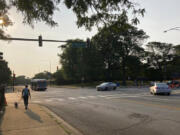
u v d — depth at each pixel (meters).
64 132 7.03
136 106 13.98
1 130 7.43
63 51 78.94
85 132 7.55
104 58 70.81
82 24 6.22
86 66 70.94
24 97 13.77
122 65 69.62
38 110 12.85
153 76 92.06
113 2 5.48
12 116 10.45
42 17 6.30
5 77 64.88
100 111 12.46
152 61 98.44
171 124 8.23
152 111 11.56
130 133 7.24
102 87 37.38
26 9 6.14
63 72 80.56
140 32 67.00
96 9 5.85
